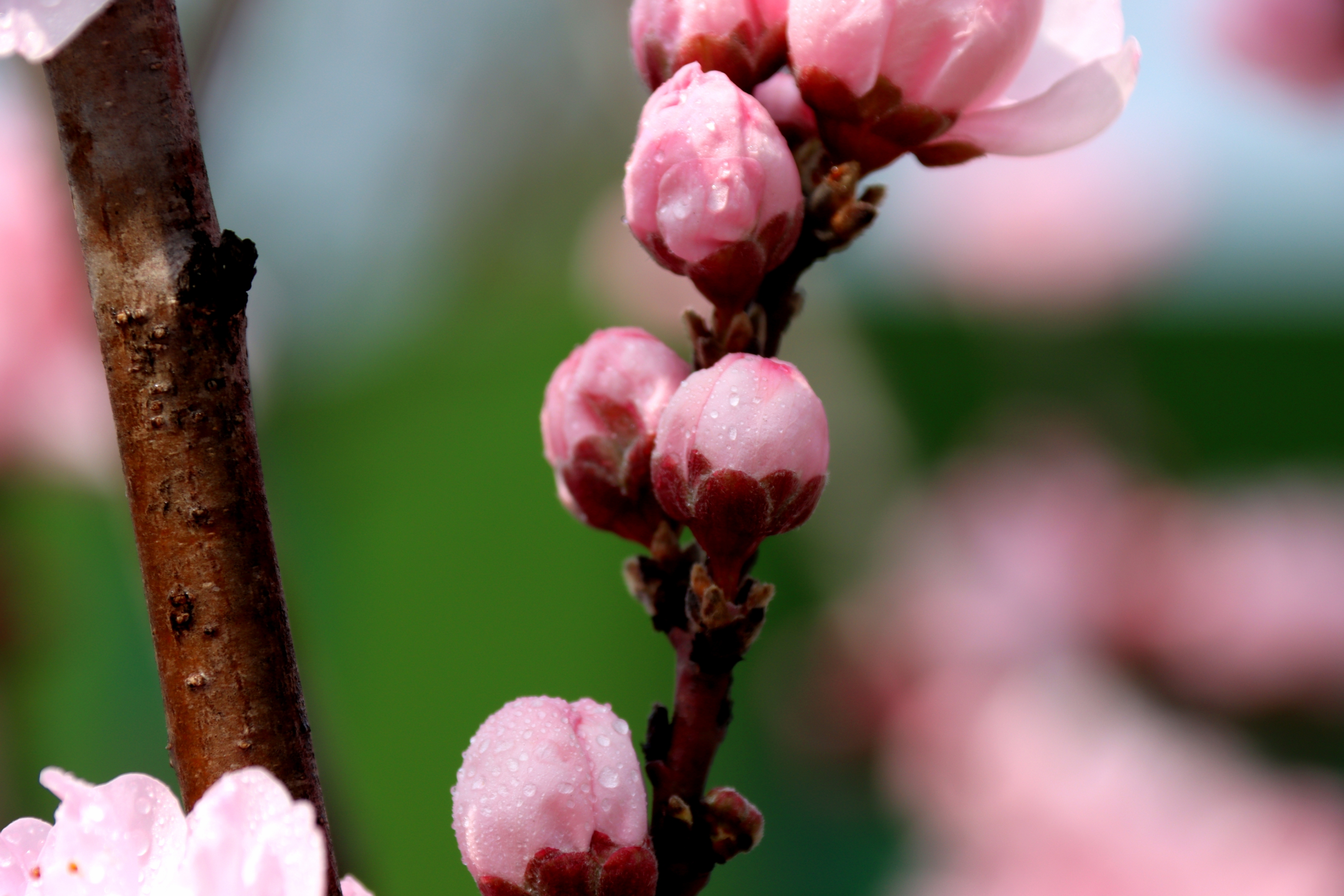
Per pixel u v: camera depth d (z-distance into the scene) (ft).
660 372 0.99
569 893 0.94
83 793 0.92
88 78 0.92
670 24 0.98
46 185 1.51
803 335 1.98
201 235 0.92
